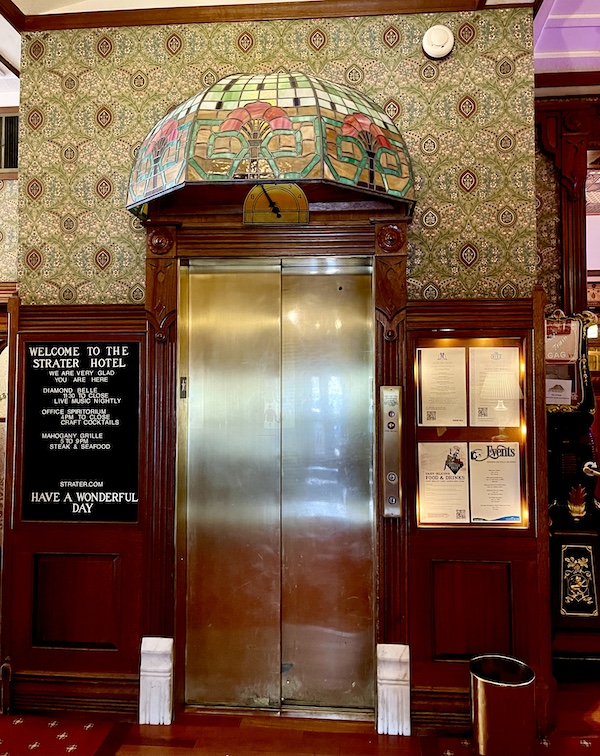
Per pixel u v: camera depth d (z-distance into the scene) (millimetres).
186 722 3102
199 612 3309
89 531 3221
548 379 3785
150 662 3107
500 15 3266
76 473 3242
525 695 2719
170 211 3205
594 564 3676
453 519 3074
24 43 3482
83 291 3400
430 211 3252
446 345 3109
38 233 3443
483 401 3086
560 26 4000
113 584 3211
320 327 3352
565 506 3723
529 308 3082
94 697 3170
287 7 3340
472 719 2842
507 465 3066
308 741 2924
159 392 3205
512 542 3041
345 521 3283
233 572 3311
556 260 4551
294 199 2982
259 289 3369
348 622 3254
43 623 3229
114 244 3393
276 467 3324
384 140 2801
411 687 3047
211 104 2660
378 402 3105
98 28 3449
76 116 3441
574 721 3111
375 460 3146
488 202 3229
